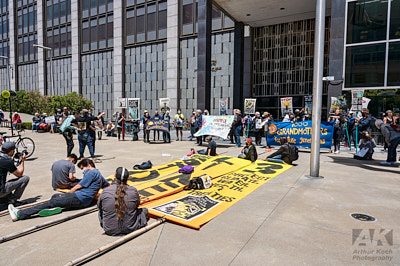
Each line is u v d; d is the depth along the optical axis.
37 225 3.64
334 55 13.44
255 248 3.12
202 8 16.09
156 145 13.14
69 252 3.10
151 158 9.37
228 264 2.79
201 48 16.23
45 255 3.04
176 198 4.89
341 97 13.21
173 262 2.84
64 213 4.33
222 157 8.40
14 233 3.43
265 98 23.27
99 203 3.58
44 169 7.70
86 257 2.81
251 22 21.52
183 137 17.30
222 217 4.07
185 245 3.21
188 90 24.88
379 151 10.88
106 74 30.69
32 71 38.69
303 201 4.78
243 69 21.64
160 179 6.07
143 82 27.89
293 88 22.03
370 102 13.51
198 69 16.42
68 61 34.41
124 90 29.22
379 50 12.55
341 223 3.81
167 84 25.59
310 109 15.62
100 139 16.11
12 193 4.99
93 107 29.66
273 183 6.02
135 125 15.52
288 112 15.50
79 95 29.88
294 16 20.14
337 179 6.38
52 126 19.52
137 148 12.00
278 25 22.33
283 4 17.80
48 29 35.91
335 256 2.91
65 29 34.22
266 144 13.08
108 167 7.83
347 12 13.05
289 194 5.20
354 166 7.96
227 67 22.64
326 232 3.53
